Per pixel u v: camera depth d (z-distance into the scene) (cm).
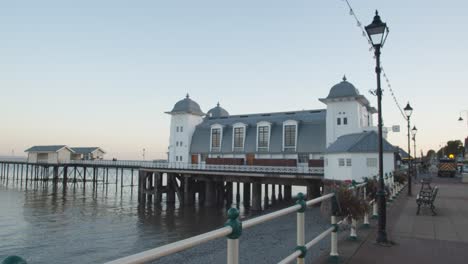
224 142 5372
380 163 820
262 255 1166
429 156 13425
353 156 3422
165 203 4597
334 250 646
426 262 641
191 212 3691
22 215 3244
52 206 3925
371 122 5475
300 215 475
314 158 4666
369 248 743
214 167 4528
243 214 3659
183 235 2472
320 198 577
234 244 304
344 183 794
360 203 721
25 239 2269
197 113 5791
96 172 6794
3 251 1980
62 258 1850
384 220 789
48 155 7644
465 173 3195
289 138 4912
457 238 843
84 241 2241
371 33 856
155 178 4634
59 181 7656
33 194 5281
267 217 362
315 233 1386
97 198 4891
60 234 2444
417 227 980
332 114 4575
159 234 2502
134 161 6141
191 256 1245
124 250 2025
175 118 5891
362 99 4525
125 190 6278
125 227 2762
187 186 4481
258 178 4106
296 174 3925
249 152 5097
